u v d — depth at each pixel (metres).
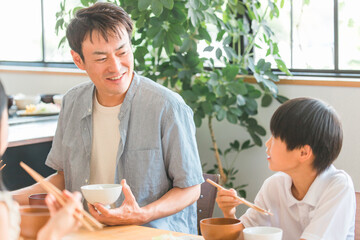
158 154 2.02
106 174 2.05
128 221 1.73
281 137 1.60
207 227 1.44
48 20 5.03
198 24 3.29
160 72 3.55
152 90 2.06
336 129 1.60
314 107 1.59
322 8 3.49
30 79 4.98
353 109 3.27
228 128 3.74
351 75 3.39
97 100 2.09
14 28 5.25
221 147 3.79
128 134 2.03
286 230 1.74
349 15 3.40
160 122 2.02
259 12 3.66
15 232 1.17
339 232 1.55
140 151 2.01
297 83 3.46
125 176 2.03
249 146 3.62
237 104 3.57
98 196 1.64
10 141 2.81
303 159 1.59
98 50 1.88
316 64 3.55
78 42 1.92
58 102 4.27
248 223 1.81
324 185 1.62
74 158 2.09
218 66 3.83
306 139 1.56
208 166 3.83
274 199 1.79
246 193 3.71
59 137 2.19
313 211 1.62
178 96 2.14
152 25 3.22
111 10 1.92
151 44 3.54
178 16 3.21
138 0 3.07
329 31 3.49
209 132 3.81
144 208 1.82
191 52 3.43
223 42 3.46
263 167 3.63
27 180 3.34
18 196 2.02
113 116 2.05
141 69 3.54
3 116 1.12
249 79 3.63
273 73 3.47
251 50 3.76
